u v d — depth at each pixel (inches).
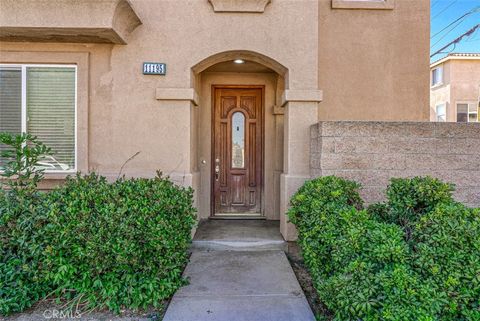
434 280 101.7
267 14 209.8
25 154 155.3
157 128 209.9
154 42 208.5
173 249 150.3
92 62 207.3
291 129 211.8
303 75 210.7
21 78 205.8
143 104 209.2
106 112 208.2
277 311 134.6
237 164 278.2
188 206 163.8
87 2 176.9
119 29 191.3
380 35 233.3
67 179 164.1
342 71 233.1
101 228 136.6
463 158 187.9
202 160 271.4
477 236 106.0
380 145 189.0
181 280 158.6
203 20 209.2
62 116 208.1
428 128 188.2
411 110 234.2
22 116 206.4
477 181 187.5
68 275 139.3
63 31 184.9
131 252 136.6
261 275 169.6
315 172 200.4
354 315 103.2
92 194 146.3
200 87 268.4
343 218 129.2
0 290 133.6
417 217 129.7
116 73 207.8
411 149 188.4
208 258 192.9
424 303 96.7
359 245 113.7
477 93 680.4
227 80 270.7
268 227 243.1
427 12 233.1
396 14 233.3
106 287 139.9
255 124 277.3
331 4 231.5
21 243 137.8
